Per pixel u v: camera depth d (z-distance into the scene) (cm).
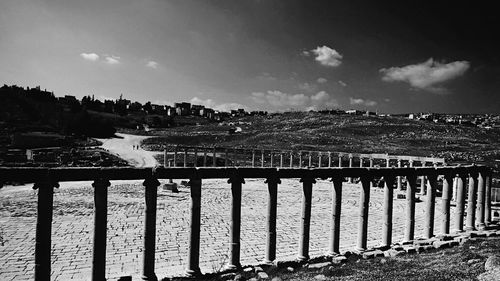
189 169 1661
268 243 1891
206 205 3772
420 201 4422
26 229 2520
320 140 12444
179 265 1919
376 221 3225
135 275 1730
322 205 3997
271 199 1867
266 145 11538
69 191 4331
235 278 1581
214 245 2316
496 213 3559
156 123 18288
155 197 1594
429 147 11394
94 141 10675
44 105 15950
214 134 14088
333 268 1698
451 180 2581
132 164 7388
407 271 1567
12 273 1725
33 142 8294
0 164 5178
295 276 1595
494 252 1853
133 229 2617
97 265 1480
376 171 2158
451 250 2019
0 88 14988
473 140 13712
